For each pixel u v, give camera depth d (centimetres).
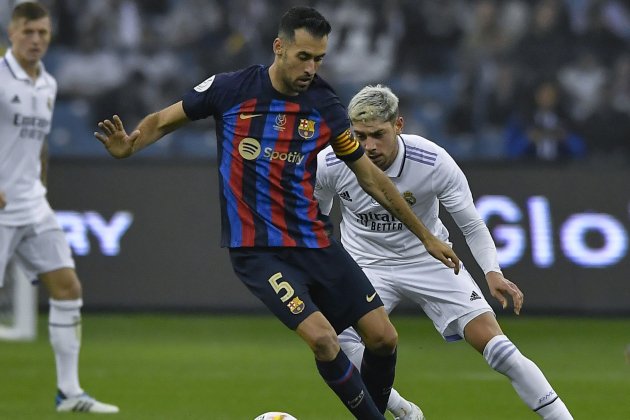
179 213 4519
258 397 2859
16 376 3238
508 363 2027
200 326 4475
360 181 1927
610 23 6262
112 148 1838
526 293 4441
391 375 2042
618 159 5909
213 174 4534
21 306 4131
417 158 2136
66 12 6244
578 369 3459
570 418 2025
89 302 4462
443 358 3719
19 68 2700
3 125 2675
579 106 6000
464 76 6084
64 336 2647
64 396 2628
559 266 4459
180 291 4488
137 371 3344
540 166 4509
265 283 1853
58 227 2738
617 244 4469
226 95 1880
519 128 5834
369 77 6175
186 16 6281
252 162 1867
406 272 2239
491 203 4491
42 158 2795
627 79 6075
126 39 6247
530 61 6122
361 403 1867
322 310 1941
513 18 6241
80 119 6091
